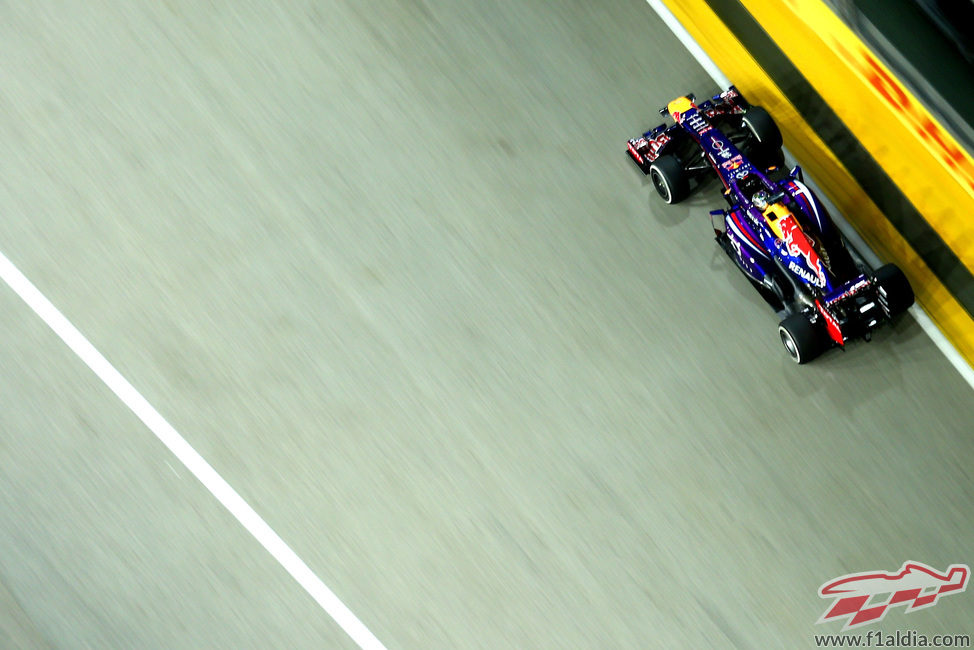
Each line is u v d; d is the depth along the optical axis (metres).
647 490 31.95
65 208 35.59
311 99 37.75
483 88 38.16
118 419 32.50
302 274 34.78
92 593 30.27
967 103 30.94
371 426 32.62
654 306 34.47
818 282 32.03
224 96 37.66
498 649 30.12
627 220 35.91
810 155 36.75
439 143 37.06
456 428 32.66
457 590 30.73
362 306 34.34
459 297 34.53
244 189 36.09
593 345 33.84
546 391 33.16
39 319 33.78
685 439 32.59
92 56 38.16
